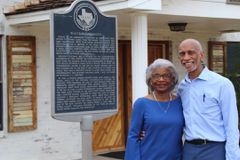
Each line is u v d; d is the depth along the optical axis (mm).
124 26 11992
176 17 10086
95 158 11469
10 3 10617
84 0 6445
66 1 9125
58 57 6277
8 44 10508
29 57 10805
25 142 10820
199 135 4863
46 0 9648
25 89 10750
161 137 4977
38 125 10992
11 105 10539
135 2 8547
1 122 10547
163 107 5027
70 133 11484
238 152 4793
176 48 13438
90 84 6461
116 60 6660
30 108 10828
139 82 9148
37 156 11000
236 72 14609
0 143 10484
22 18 10258
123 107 12664
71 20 6363
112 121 12453
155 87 5043
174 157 5016
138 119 5051
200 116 4867
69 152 11469
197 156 4867
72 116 6328
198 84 4906
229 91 4824
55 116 6219
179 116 5000
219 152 4844
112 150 12453
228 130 4801
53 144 11227
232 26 12633
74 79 6359
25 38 10734
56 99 6238
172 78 5051
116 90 6645
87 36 6469
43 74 11047
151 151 5004
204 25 12266
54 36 6258
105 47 6590
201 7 9961
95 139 12141
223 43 14406
